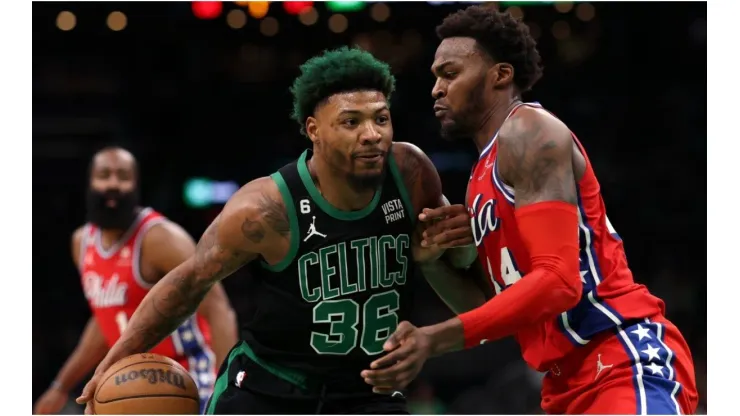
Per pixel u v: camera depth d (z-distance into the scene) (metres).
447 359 8.96
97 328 5.34
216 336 4.89
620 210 10.80
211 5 10.04
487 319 2.79
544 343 3.13
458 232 3.23
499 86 3.25
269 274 3.22
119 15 10.65
